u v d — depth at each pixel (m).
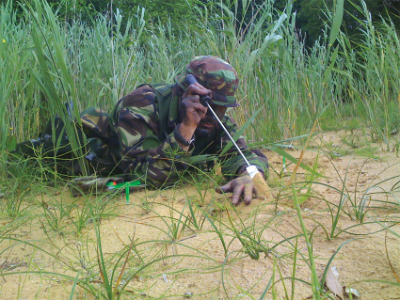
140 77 3.82
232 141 1.78
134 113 2.31
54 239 1.62
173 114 2.34
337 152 3.27
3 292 1.23
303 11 9.66
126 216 1.88
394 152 3.05
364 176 2.46
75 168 2.48
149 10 7.55
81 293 1.21
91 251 1.51
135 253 1.46
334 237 1.52
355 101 4.63
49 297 1.19
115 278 1.30
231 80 2.16
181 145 2.15
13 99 3.11
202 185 2.35
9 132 2.99
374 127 3.62
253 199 2.03
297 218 1.74
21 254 1.50
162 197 2.17
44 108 3.20
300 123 3.98
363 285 1.21
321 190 2.19
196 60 2.23
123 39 3.61
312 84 4.44
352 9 7.56
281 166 2.99
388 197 1.97
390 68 3.77
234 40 3.09
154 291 1.22
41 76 2.79
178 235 1.62
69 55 3.68
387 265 1.30
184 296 1.19
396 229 1.55
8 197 2.12
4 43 2.71
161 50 4.21
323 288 1.20
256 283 1.24
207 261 1.40
